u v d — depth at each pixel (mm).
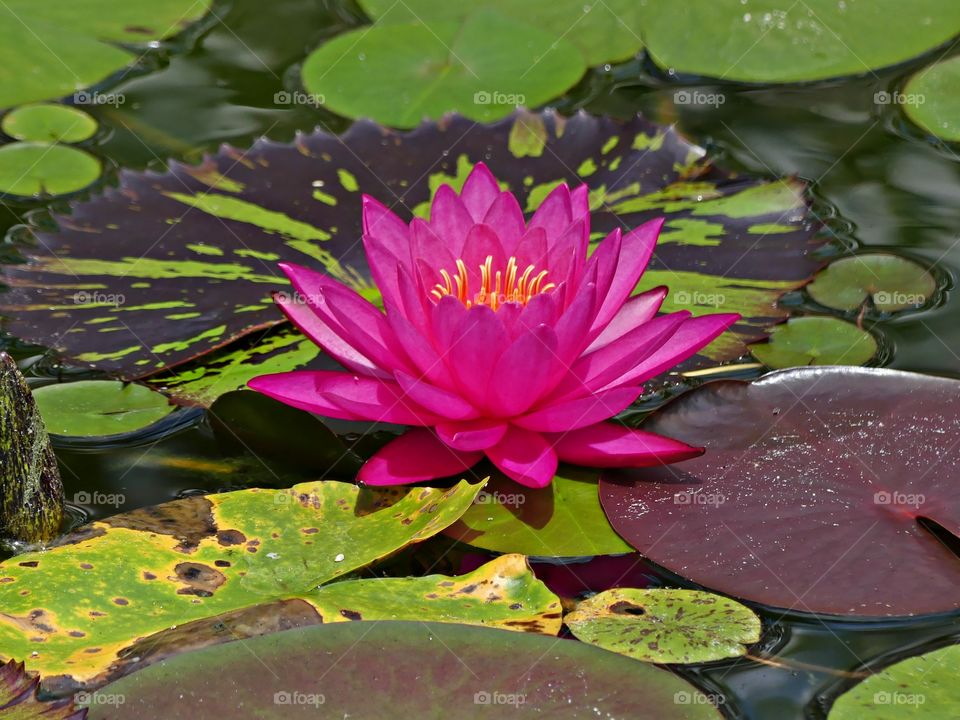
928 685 1044
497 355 1305
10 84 2422
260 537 1269
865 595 1172
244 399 1597
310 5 2900
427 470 1374
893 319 1762
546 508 1356
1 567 1183
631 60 2656
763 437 1426
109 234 1881
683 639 1118
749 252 1852
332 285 1369
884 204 2088
